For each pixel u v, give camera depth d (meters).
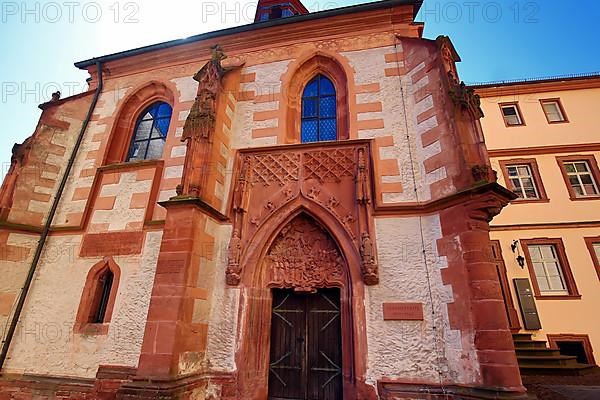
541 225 14.25
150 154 10.10
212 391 6.54
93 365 7.25
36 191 9.09
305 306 7.32
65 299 8.02
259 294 7.24
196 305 6.59
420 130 7.72
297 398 6.69
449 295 6.09
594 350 12.19
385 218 7.13
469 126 6.72
